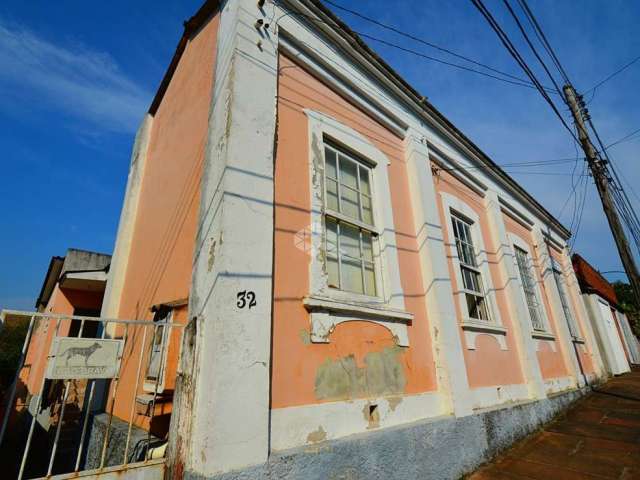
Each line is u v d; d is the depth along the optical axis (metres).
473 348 5.75
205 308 2.83
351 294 4.00
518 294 7.50
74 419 7.46
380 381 3.92
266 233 3.20
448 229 6.30
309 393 3.20
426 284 5.14
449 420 4.36
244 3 3.91
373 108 5.50
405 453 3.63
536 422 6.23
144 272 5.29
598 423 6.43
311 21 4.71
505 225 8.88
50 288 11.08
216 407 2.45
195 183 4.22
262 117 3.58
